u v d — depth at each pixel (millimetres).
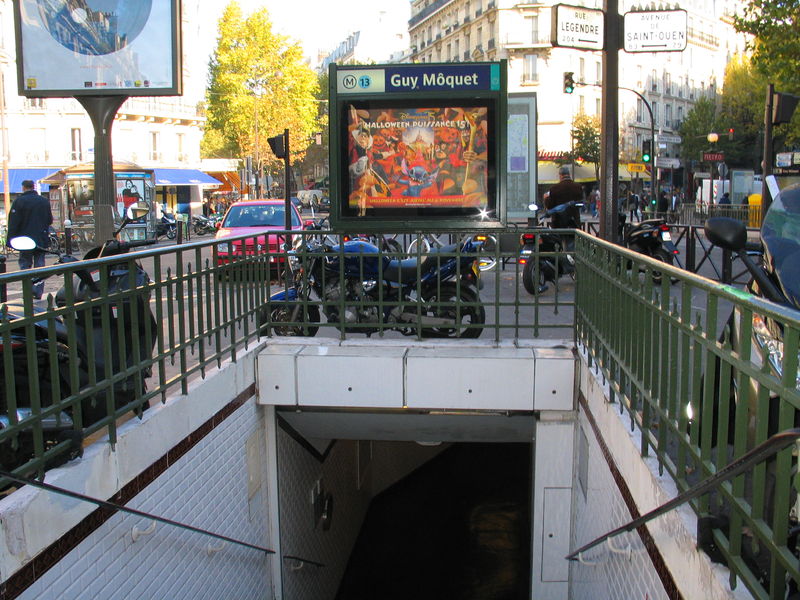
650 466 3305
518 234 6332
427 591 10297
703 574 2486
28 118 42312
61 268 3385
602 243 4652
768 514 2660
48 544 3182
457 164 6523
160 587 4340
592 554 5020
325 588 9250
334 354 6219
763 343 2850
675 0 60312
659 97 62812
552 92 57281
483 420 6773
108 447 3730
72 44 10617
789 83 17891
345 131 6520
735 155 54875
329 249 6914
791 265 2984
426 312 6926
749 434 2922
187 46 50125
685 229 11305
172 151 49469
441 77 6469
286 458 7164
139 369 4113
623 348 4008
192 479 4863
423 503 13188
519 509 12805
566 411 6172
